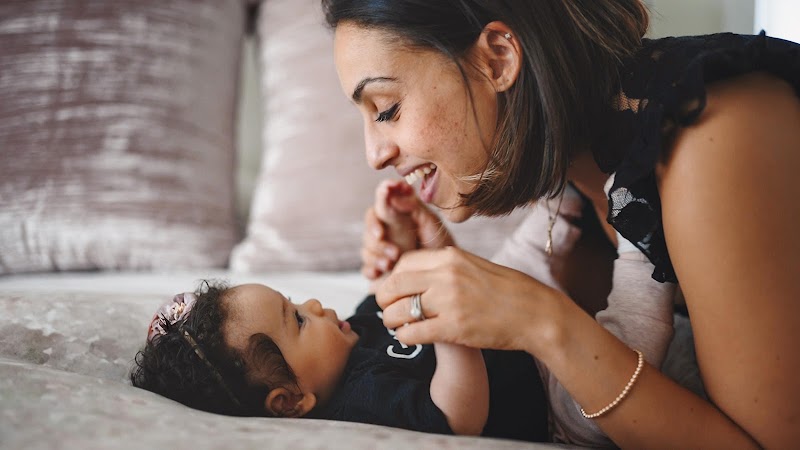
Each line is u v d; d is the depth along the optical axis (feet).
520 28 2.81
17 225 6.22
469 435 2.99
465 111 2.95
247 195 8.32
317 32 7.30
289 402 3.42
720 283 2.46
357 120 6.86
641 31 3.10
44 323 3.41
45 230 6.25
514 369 3.41
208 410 3.23
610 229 3.85
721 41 2.84
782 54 2.67
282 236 6.60
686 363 3.71
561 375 2.62
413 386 3.10
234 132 7.55
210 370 3.25
